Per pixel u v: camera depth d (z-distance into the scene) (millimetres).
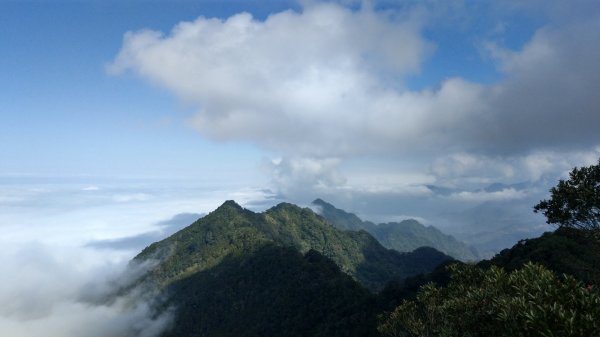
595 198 20641
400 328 28062
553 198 22734
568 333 13125
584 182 21625
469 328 19344
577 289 15062
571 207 21797
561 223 22828
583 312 14227
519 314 14992
